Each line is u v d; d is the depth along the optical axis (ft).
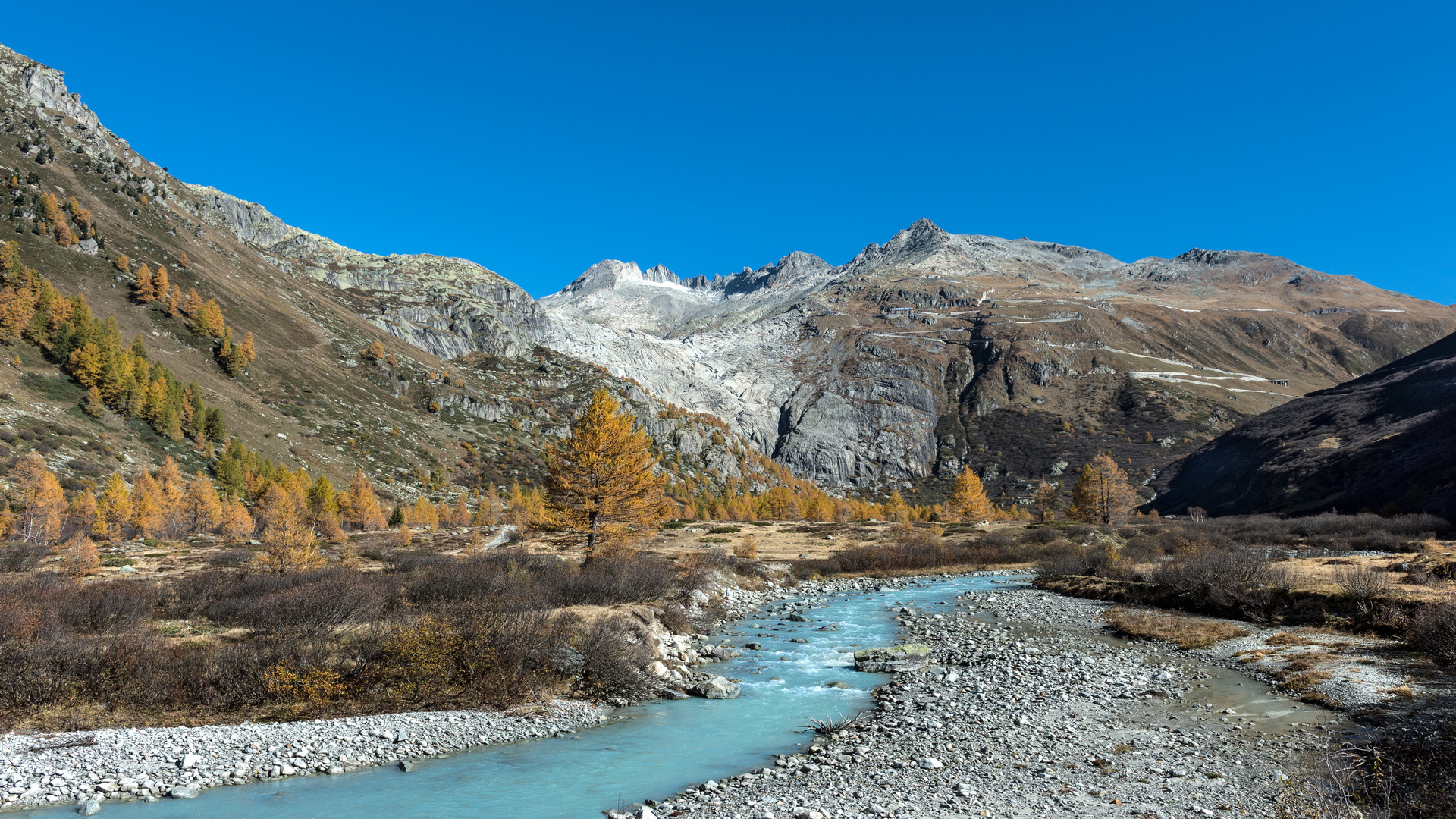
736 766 50.93
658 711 66.13
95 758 51.03
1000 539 247.29
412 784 47.73
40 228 541.75
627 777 48.80
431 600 100.42
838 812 40.11
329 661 70.28
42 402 329.72
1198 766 45.32
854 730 58.70
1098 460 309.01
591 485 135.33
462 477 567.18
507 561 133.80
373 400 635.25
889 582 182.50
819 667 85.71
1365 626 84.48
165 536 240.73
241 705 63.36
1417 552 163.63
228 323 616.39
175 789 45.70
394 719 61.05
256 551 184.14
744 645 99.81
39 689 61.11
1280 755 46.19
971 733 55.83
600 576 114.11
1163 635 93.35
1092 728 55.52
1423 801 35.45
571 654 74.23
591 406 136.36
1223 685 67.56
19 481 229.45
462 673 69.36
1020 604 134.00
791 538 267.18
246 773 49.44
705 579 140.87
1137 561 167.63
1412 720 49.42
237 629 84.33
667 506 145.48
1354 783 39.37
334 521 267.80
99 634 77.66
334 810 43.39
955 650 92.58
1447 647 65.77
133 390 366.63
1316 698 58.95
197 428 386.52
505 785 47.47
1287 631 89.30
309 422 518.37
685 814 41.22
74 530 219.20
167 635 79.87
